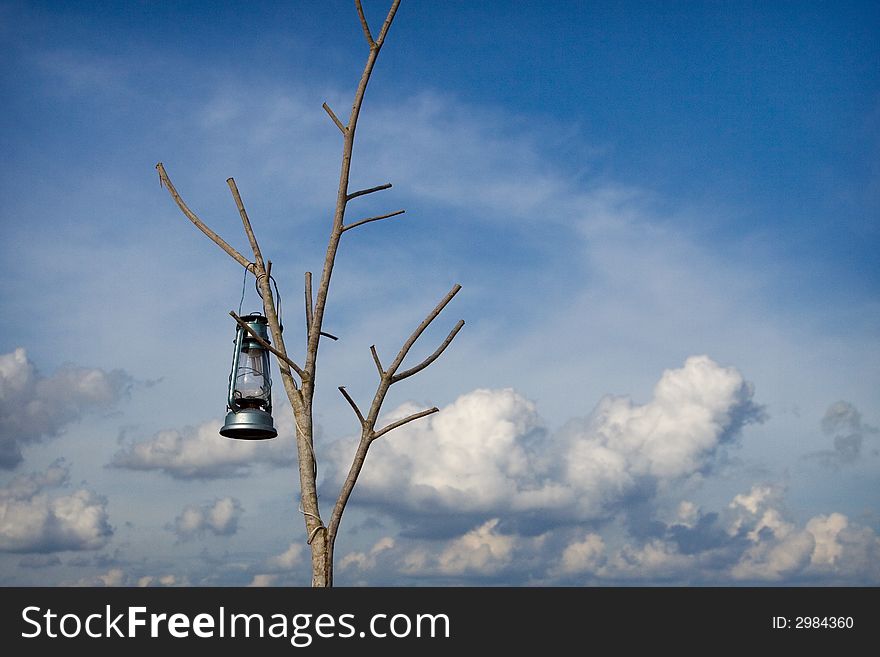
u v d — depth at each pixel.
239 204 5.05
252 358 4.85
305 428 4.63
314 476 4.61
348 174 4.95
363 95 5.06
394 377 4.72
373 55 5.12
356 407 4.58
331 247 4.87
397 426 4.67
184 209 5.16
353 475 4.59
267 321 4.88
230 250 5.01
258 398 4.82
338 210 4.89
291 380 4.72
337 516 4.57
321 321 4.80
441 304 4.81
